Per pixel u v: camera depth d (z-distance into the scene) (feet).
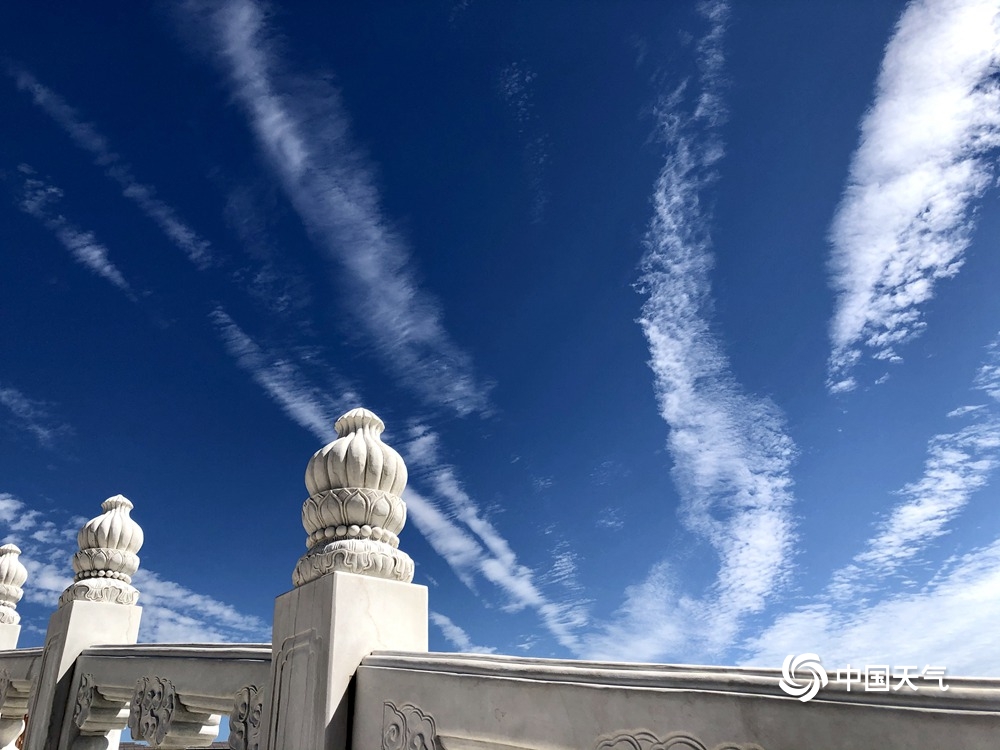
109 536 22.41
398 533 15.19
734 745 8.00
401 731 12.01
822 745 7.36
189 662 17.04
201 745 18.04
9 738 24.88
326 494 14.82
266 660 15.03
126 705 20.03
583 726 9.59
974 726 6.52
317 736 12.65
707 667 8.71
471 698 11.19
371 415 16.03
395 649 13.76
